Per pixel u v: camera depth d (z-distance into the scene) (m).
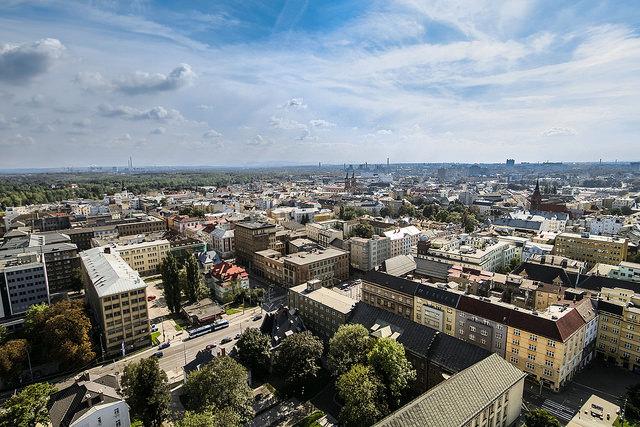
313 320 150.88
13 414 89.06
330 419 102.44
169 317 168.75
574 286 158.25
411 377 103.19
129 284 141.00
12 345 119.75
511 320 119.44
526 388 113.44
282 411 106.19
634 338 121.44
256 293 182.00
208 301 176.25
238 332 154.25
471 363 104.44
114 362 133.00
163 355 137.12
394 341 104.12
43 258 180.25
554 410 103.19
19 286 161.88
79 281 196.62
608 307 127.75
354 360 108.12
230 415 85.00
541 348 112.56
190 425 77.94
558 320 112.25
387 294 158.75
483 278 166.88
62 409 92.50
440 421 75.25
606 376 119.50
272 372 123.38
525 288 154.88
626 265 170.62
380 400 93.88
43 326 130.88
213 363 99.25
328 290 159.25
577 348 118.25
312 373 111.62
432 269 187.25
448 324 137.12
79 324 126.75
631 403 95.94
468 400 81.62
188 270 179.00
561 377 111.25
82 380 103.25
